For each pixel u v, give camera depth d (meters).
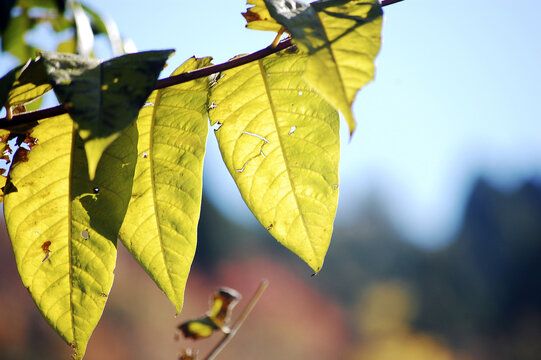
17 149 0.64
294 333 8.08
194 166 0.65
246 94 0.64
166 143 0.65
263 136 0.65
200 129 0.65
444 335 13.73
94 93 0.57
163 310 5.95
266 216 0.65
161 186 0.65
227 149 0.65
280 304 8.52
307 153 0.65
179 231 0.65
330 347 8.92
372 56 0.58
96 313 0.64
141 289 5.86
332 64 0.58
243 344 7.20
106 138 0.56
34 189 0.64
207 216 11.94
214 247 11.76
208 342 6.21
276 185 0.65
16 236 0.64
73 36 0.87
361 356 10.24
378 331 12.52
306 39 0.58
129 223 0.65
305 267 13.25
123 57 0.59
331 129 0.64
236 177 0.65
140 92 0.57
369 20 0.59
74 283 0.64
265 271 9.30
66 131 0.64
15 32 0.86
